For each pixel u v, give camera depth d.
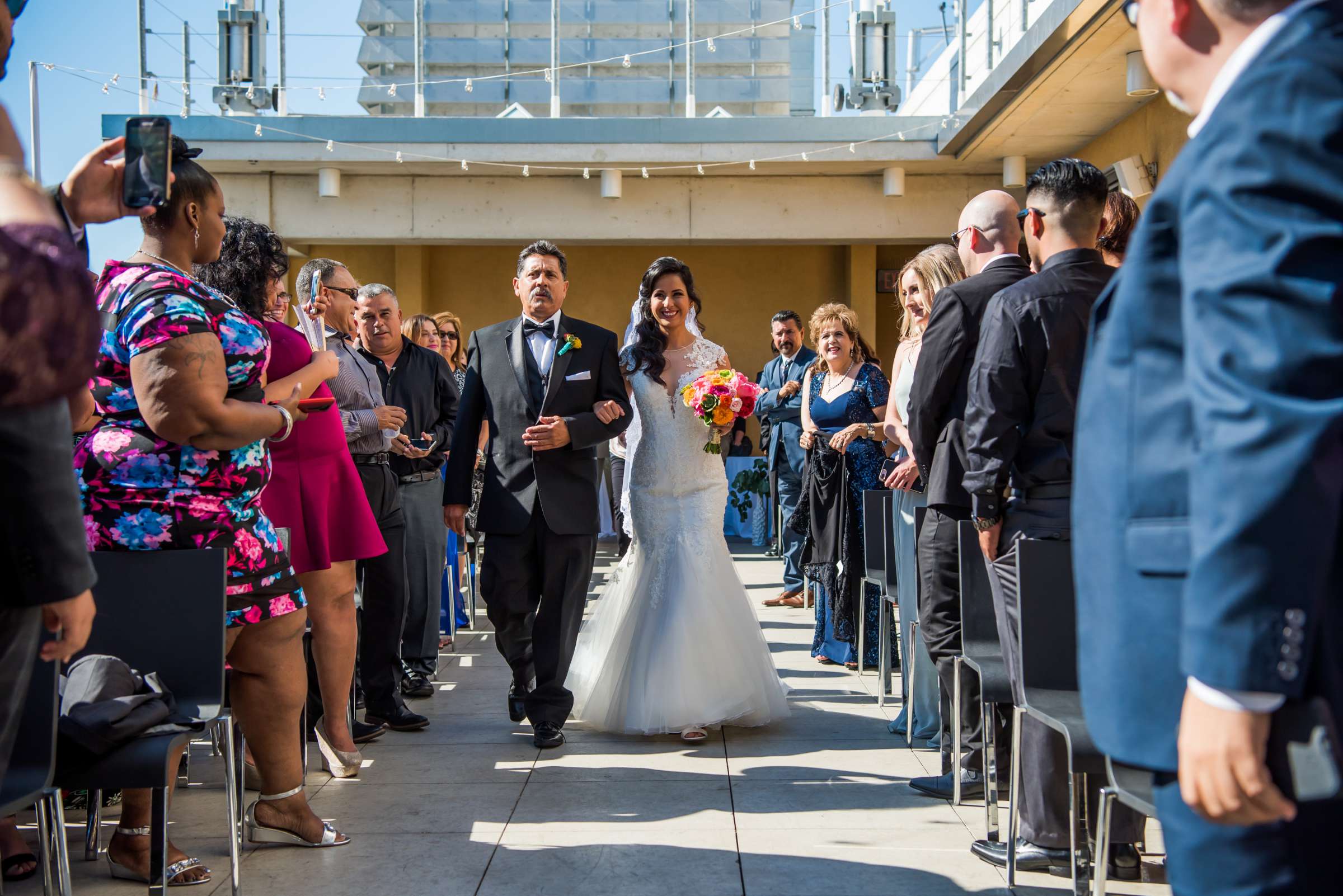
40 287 1.40
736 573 4.57
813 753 4.11
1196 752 1.16
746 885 2.87
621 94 10.58
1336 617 1.16
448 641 6.34
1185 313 1.18
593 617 4.71
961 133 9.06
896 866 2.99
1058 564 2.80
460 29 10.47
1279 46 1.19
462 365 7.05
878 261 12.95
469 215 10.41
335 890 2.84
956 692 3.46
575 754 4.12
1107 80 7.55
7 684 1.54
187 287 2.61
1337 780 1.12
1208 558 1.10
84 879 2.92
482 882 2.89
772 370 7.74
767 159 9.77
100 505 2.66
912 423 3.54
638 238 10.46
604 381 4.36
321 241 10.45
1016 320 2.82
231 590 2.80
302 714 3.25
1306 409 1.07
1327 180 1.10
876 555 4.94
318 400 3.26
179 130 9.67
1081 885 2.62
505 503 4.27
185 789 3.75
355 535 3.71
